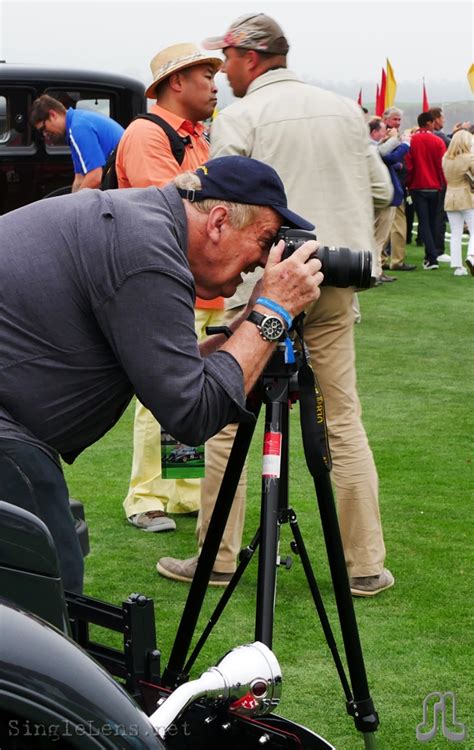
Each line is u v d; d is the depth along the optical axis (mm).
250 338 2477
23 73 10141
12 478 2344
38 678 1868
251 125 3939
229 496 2809
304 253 2500
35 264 2355
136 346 2309
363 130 4055
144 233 2330
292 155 3920
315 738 2312
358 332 9688
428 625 3893
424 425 6711
